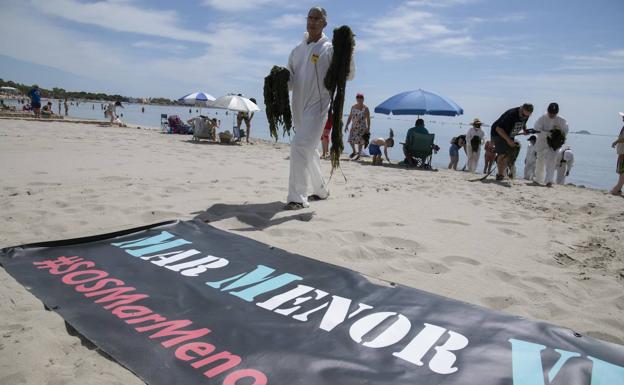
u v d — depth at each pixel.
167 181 6.01
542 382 1.84
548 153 8.16
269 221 4.20
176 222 3.79
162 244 3.32
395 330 2.21
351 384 1.80
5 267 2.78
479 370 1.91
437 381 1.83
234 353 1.97
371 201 5.42
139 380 1.79
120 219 4.04
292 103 4.86
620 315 2.62
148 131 17.08
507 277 3.15
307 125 4.58
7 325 2.12
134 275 2.76
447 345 2.09
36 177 5.75
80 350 1.97
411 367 1.92
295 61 4.71
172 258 3.06
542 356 2.02
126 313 2.28
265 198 5.24
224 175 6.89
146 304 2.39
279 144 14.91
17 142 9.55
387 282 2.76
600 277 3.19
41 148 8.85
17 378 1.74
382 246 3.60
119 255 3.08
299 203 4.71
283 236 3.78
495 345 2.10
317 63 4.52
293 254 3.16
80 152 8.62
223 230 3.67
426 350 2.05
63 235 3.54
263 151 11.61
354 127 11.32
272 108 4.77
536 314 2.59
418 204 5.41
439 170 10.13
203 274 2.81
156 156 8.81
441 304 2.48
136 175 6.34
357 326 2.23
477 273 3.18
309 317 2.31
